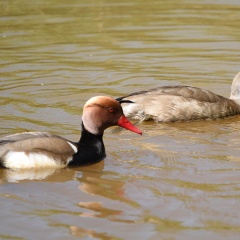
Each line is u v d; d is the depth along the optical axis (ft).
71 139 42.09
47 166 36.63
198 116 47.50
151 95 47.16
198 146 41.42
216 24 73.82
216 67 59.16
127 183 35.12
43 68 58.65
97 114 38.14
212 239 28.73
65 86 53.72
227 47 65.16
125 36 69.36
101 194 33.63
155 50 64.39
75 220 30.55
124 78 55.93
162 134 43.96
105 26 73.36
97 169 37.19
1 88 52.95
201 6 83.25
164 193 33.71
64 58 61.87
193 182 35.19
